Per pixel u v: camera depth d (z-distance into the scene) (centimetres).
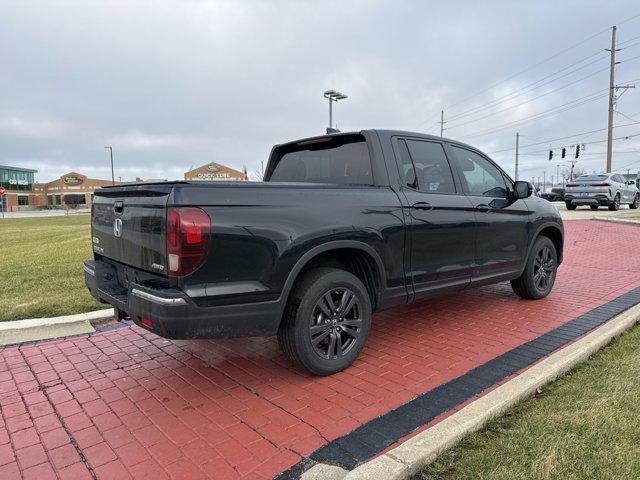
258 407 312
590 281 670
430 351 407
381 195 382
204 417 301
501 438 264
